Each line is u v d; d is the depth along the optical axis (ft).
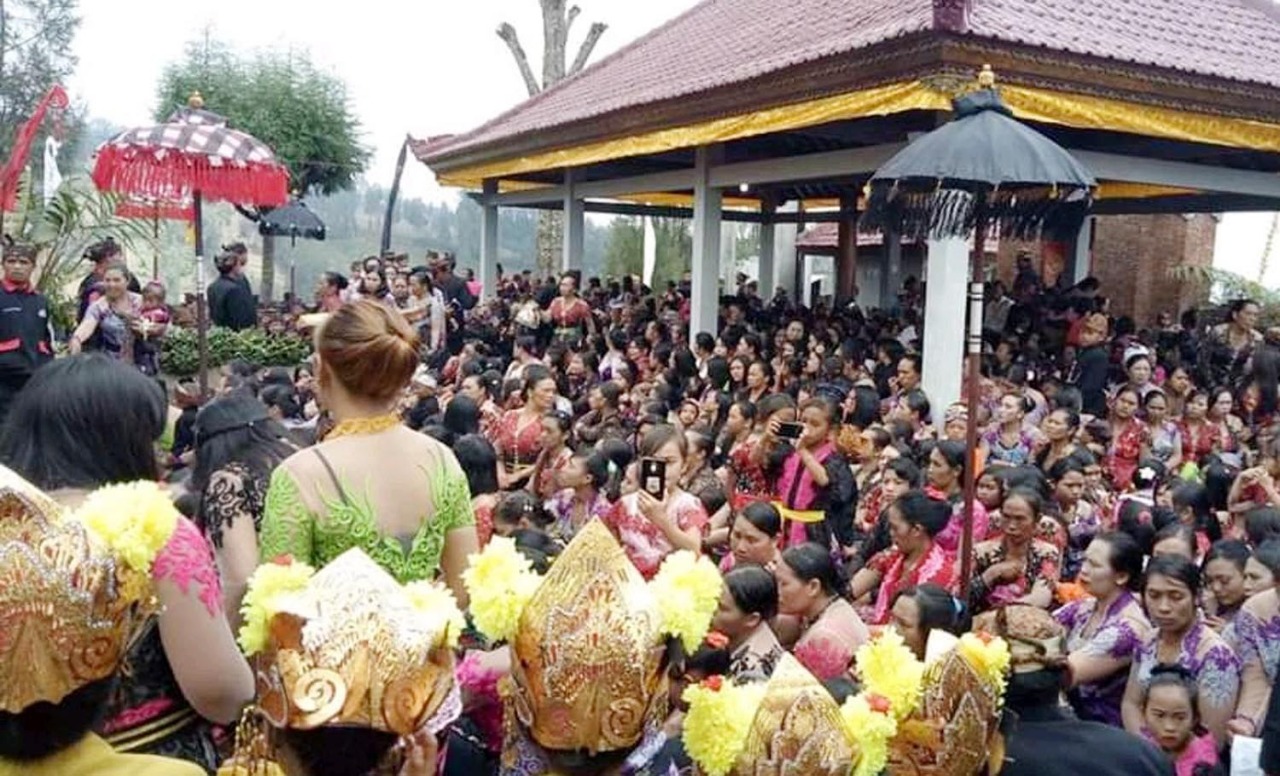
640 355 40.55
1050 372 37.45
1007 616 10.39
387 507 9.25
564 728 6.47
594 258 140.77
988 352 37.42
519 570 6.80
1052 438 25.12
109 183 26.68
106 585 5.92
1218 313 52.80
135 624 6.41
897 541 17.35
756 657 12.81
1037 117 27.91
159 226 46.96
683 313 49.88
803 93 30.73
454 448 17.70
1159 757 9.70
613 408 31.04
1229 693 13.24
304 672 6.13
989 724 8.57
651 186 47.85
